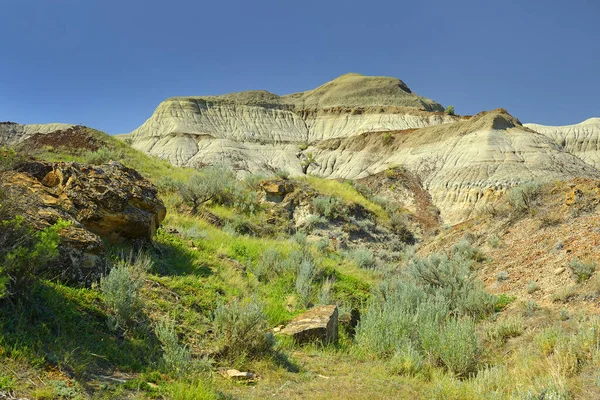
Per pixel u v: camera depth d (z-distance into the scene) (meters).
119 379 4.30
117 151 23.23
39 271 5.72
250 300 8.09
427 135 68.06
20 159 8.02
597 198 12.13
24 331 4.34
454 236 16.08
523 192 14.52
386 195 46.50
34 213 6.34
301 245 15.18
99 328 5.22
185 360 5.01
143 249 8.65
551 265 9.98
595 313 7.15
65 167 8.30
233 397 4.58
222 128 144.62
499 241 13.21
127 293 5.70
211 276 8.75
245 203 19.66
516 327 7.63
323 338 7.36
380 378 5.87
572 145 106.00
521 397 4.66
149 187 9.61
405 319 7.75
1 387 3.42
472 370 6.42
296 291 9.84
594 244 9.59
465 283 10.14
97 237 6.82
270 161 98.38
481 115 65.56
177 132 124.25
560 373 5.34
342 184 27.20
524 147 54.34
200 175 22.73
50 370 3.94
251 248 12.36
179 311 6.64
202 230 13.06
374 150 79.19
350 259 15.75
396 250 21.34
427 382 5.97
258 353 5.96
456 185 48.28
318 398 4.79
